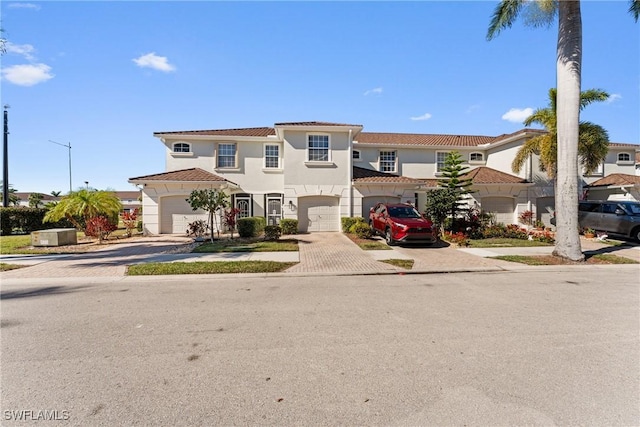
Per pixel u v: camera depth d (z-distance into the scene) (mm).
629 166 22453
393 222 12633
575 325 4582
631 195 19562
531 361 3508
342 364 3445
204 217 17688
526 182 19172
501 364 3441
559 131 10047
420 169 21594
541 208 20219
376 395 2873
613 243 13445
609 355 3654
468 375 3217
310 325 4594
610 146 21859
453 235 13953
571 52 9695
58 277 7703
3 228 19422
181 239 15141
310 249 11898
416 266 9008
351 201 17531
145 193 17172
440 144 21891
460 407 2693
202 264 8820
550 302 5723
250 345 3932
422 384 3051
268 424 2486
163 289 6691
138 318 4902
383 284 7125
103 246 13000
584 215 15664
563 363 3463
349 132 17359
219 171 19188
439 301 5785
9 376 3197
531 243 13469
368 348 3836
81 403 2756
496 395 2869
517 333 4293
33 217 20172
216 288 6773
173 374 3242
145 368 3363
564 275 8094
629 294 6281
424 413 2617
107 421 2521
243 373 3262
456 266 9031
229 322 4730
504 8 11258
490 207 19828
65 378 3160
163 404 2746
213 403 2760
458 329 4434
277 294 6285
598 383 3068
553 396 2855
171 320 4816
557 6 10641
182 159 19172
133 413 2625
